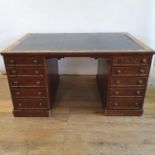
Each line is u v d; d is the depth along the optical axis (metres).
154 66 2.90
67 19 2.47
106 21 2.47
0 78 2.71
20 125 1.76
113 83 1.73
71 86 2.49
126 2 2.36
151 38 2.56
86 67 2.77
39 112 1.86
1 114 1.93
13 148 1.50
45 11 2.43
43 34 2.40
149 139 1.58
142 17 2.44
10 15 2.45
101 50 1.60
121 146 1.51
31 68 1.66
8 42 2.62
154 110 1.95
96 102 2.12
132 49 1.62
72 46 1.75
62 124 1.77
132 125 1.74
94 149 1.48
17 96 1.79
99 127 1.72
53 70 2.10
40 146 1.52
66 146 1.51
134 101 1.81
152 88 2.38
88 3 2.38
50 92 1.88
